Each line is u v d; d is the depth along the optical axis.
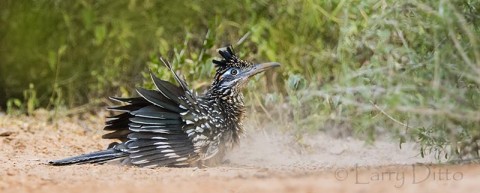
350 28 24.00
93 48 31.22
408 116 21.38
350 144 24.73
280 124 25.59
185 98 20.58
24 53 31.61
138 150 20.19
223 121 20.88
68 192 16.11
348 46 24.08
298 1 28.33
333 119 24.88
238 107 21.23
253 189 16.09
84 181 17.41
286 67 27.19
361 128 22.95
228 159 22.38
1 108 31.73
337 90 23.23
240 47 28.53
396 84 21.61
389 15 22.00
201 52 27.97
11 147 23.98
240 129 21.34
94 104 30.52
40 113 29.80
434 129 21.20
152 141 20.25
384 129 23.66
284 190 15.96
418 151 23.56
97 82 30.97
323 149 24.22
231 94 21.16
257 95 25.98
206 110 20.75
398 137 22.16
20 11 31.75
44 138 25.64
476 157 21.17
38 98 31.34
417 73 21.28
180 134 20.36
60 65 31.25
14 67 31.64
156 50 30.27
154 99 20.30
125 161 20.27
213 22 28.95
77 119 29.78
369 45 23.28
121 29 30.75
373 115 22.70
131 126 20.28
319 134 25.48
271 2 29.02
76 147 24.47
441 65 20.78
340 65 25.33
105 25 30.95
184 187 16.41
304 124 24.70
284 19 28.38
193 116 20.42
